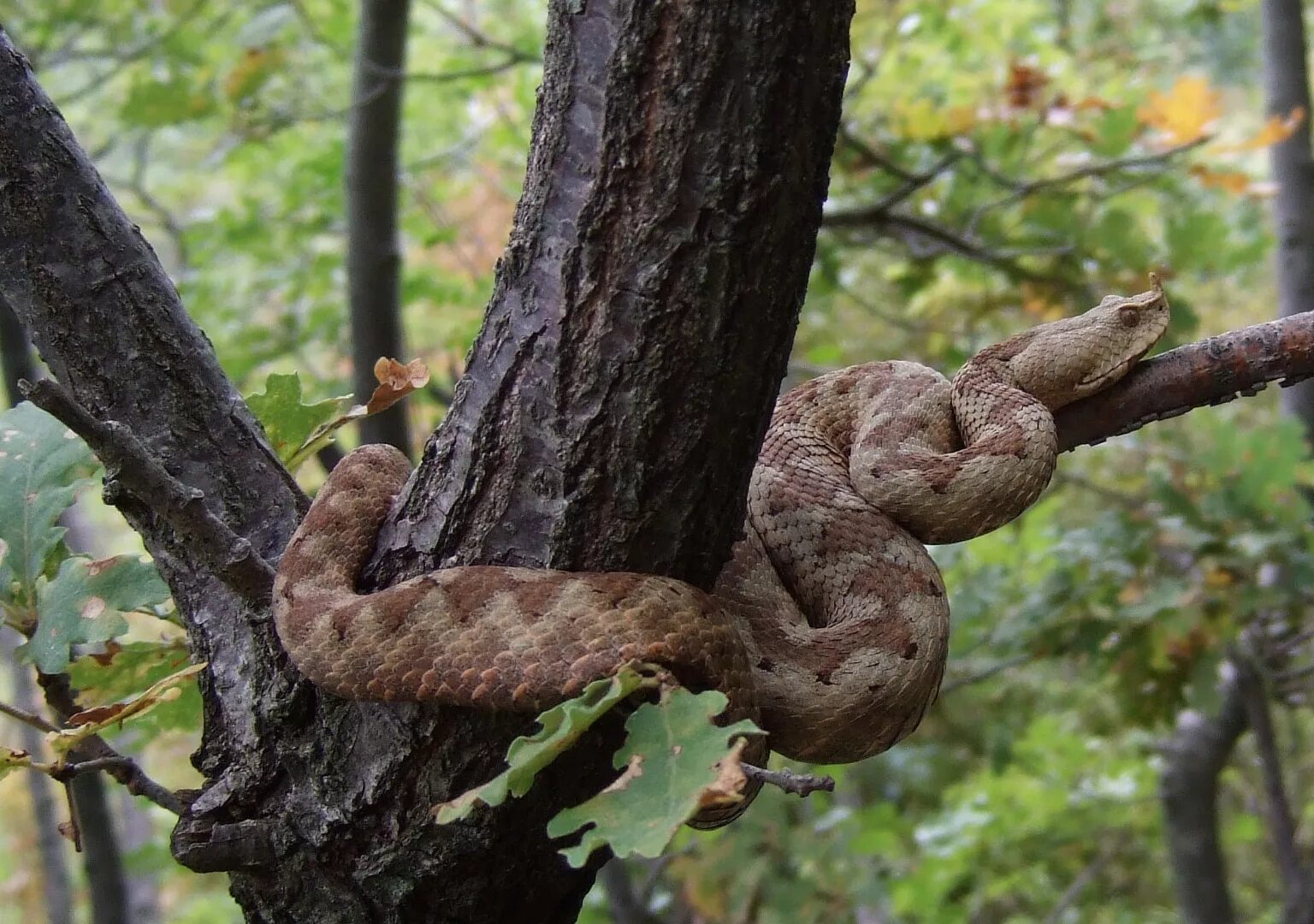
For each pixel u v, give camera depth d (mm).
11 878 12055
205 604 2475
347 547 2297
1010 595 6516
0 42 2527
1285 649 6160
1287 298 6246
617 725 2115
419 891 2289
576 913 2500
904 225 6488
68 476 2564
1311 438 6148
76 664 2797
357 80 5273
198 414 2574
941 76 7746
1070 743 7355
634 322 2014
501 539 2158
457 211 8234
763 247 1979
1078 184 7809
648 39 1927
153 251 2646
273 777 2324
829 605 2908
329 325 6969
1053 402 3127
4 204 2494
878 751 2725
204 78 7066
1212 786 6797
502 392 2123
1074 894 8406
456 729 2152
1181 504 5230
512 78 8195
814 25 1896
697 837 6387
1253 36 12383
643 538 2119
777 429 3201
